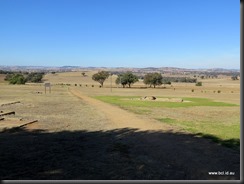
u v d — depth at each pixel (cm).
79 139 1873
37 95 7262
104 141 1798
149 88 13800
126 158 1387
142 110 3925
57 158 1403
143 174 1138
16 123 2495
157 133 2047
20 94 7581
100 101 5562
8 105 4447
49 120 2808
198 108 4478
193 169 1188
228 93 10112
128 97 7031
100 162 1326
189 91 11288
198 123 2688
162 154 1448
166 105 4947
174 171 1169
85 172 1178
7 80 18325
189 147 1597
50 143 1747
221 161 1305
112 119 2870
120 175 1131
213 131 2177
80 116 3145
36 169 1224
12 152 1520
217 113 3756
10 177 1115
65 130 2234
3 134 2041
